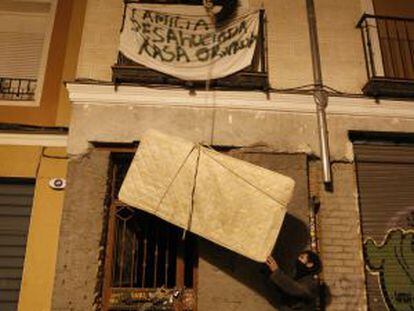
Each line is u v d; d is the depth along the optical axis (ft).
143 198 17.33
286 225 18.71
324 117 20.59
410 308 18.93
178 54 20.95
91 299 17.46
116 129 19.80
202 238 18.44
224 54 21.03
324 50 22.50
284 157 19.71
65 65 22.56
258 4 23.18
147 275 18.94
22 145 20.89
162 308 18.06
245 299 17.75
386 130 20.90
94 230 18.33
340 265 19.06
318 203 19.75
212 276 17.98
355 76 22.12
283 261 18.26
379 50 22.67
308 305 16.14
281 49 22.30
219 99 20.48
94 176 19.08
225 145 19.89
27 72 23.25
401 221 19.97
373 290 19.02
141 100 20.26
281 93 20.70
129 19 21.49
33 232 19.66
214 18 21.98
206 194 17.13
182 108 20.29
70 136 19.57
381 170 20.61
